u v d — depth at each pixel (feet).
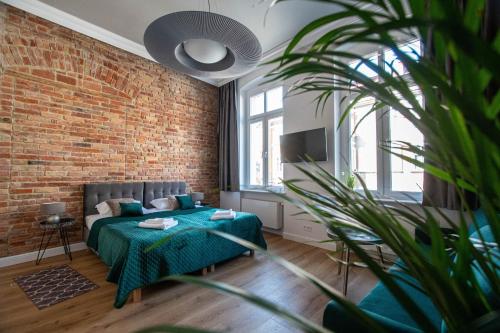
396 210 1.69
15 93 8.96
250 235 9.82
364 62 1.24
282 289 7.09
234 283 7.45
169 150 14.26
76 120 10.52
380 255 6.04
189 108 15.44
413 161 1.77
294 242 11.97
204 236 7.88
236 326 5.39
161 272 6.70
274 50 12.67
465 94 0.94
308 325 0.94
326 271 8.31
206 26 6.27
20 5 8.93
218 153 17.38
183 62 8.36
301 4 9.43
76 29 10.39
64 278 7.65
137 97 12.74
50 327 5.24
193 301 6.37
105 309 5.92
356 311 1.13
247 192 15.61
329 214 2.06
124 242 6.61
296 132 12.05
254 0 9.20
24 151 9.16
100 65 11.27
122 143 12.10
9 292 6.74
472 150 1.03
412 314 1.14
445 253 1.31
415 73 1.05
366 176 10.24
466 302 1.23
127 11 9.81
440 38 1.07
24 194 9.15
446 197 7.27
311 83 2.03
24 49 9.16
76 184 10.49
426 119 1.14
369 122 10.22
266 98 15.30
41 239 9.45
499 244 1.12
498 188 1.01
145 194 12.69
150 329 0.95
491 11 5.52
